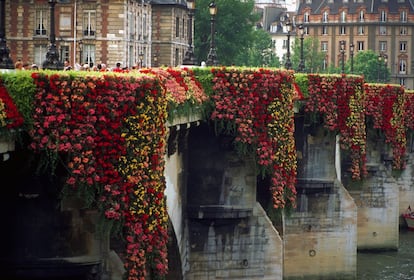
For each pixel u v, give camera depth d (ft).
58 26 411.75
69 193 115.65
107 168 116.47
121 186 117.80
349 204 247.91
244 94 179.93
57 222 119.34
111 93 115.96
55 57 144.36
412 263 292.40
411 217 373.61
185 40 533.96
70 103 112.98
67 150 112.78
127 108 118.01
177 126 155.22
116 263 120.88
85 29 418.72
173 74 155.84
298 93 236.43
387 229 312.71
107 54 420.77
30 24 405.80
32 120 111.04
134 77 119.85
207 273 184.96
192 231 184.03
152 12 501.97
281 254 185.88
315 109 242.99
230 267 185.68
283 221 222.07
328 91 245.45
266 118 184.03
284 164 190.08
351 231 249.14
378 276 270.05
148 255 124.26
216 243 184.85
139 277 121.19
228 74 178.60
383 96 312.50
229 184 183.93
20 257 119.44
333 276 249.34
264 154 183.52
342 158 270.87
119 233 119.44
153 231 123.65
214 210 182.70
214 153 182.91
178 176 172.96
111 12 419.33
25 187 118.01
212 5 199.62
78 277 120.88
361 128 260.62
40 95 111.24
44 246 119.65
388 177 311.47
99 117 115.34
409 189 384.88
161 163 127.13
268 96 183.62
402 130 322.14
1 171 115.44
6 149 107.04
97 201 117.29
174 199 168.14
